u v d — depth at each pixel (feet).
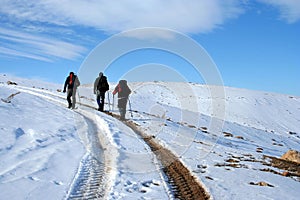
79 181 23.80
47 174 23.76
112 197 21.35
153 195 22.70
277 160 47.75
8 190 19.85
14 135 32.27
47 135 34.78
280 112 191.62
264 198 24.14
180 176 28.53
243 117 160.45
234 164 36.73
